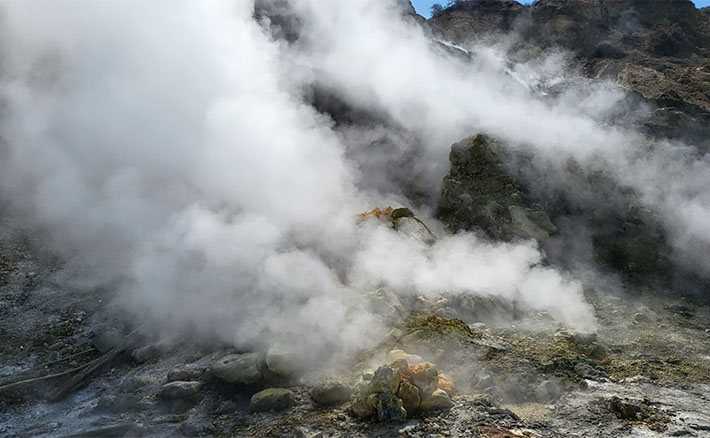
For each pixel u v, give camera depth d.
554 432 3.69
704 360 5.06
